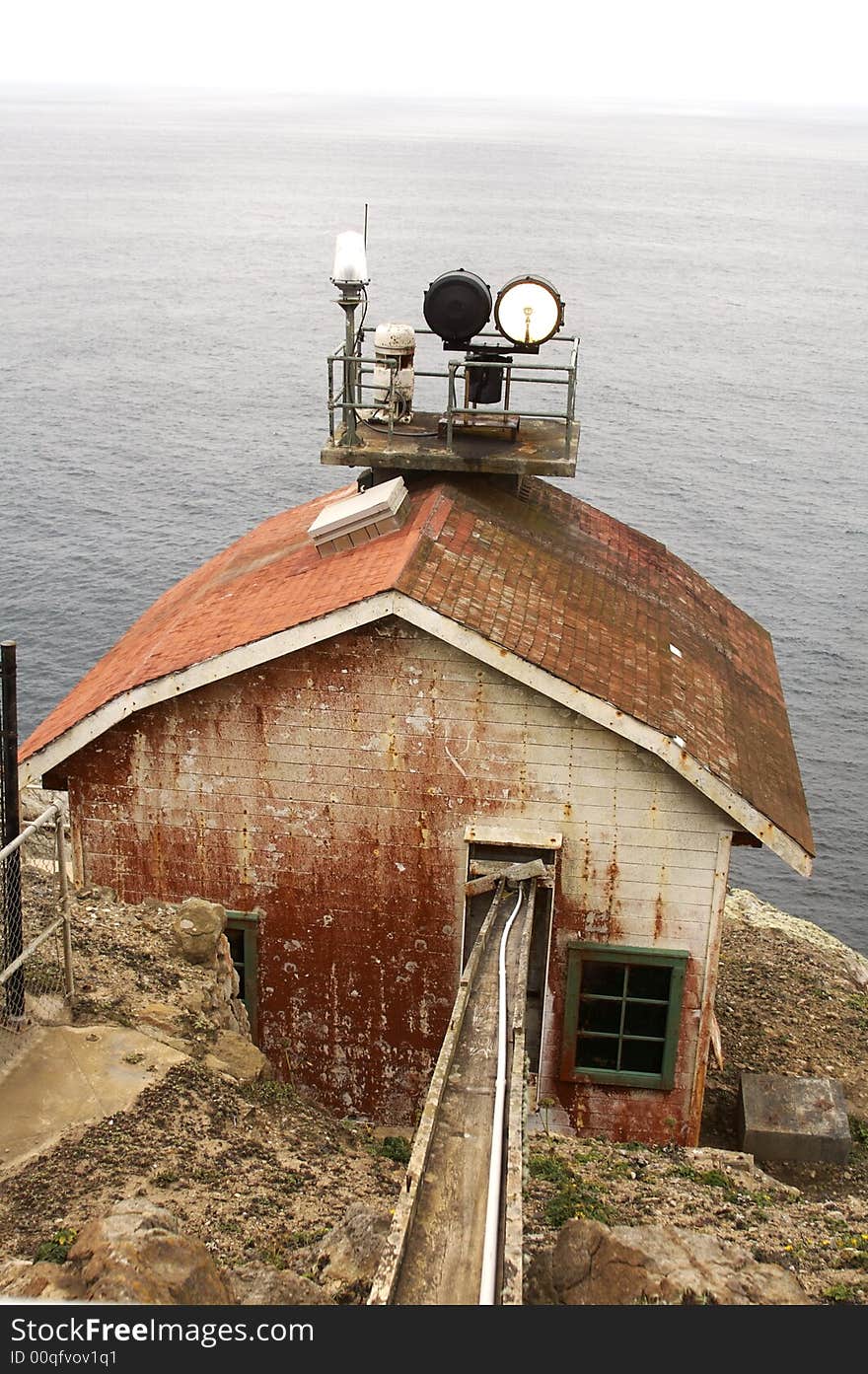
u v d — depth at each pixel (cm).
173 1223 1002
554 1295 1032
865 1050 2144
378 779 1700
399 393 1998
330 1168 1302
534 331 1936
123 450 7881
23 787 1753
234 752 1714
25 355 10525
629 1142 1714
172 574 5897
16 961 1288
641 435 8562
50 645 5156
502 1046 1242
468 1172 1030
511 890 1664
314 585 1756
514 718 1648
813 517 7112
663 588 2162
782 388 10144
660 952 1711
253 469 7588
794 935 2622
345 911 1764
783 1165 1744
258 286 14300
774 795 1703
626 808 1667
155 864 1780
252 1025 1825
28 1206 1113
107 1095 1281
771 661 2272
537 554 1930
